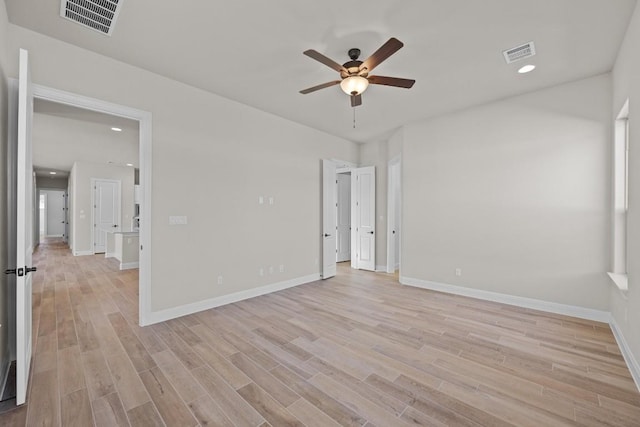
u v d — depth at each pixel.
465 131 4.37
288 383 2.14
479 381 2.17
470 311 3.70
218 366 2.37
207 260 3.77
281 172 4.77
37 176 11.55
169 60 3.04
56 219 14.22
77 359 2.47
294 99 4.02
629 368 2.34
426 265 4.81
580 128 3.45
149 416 1.80
